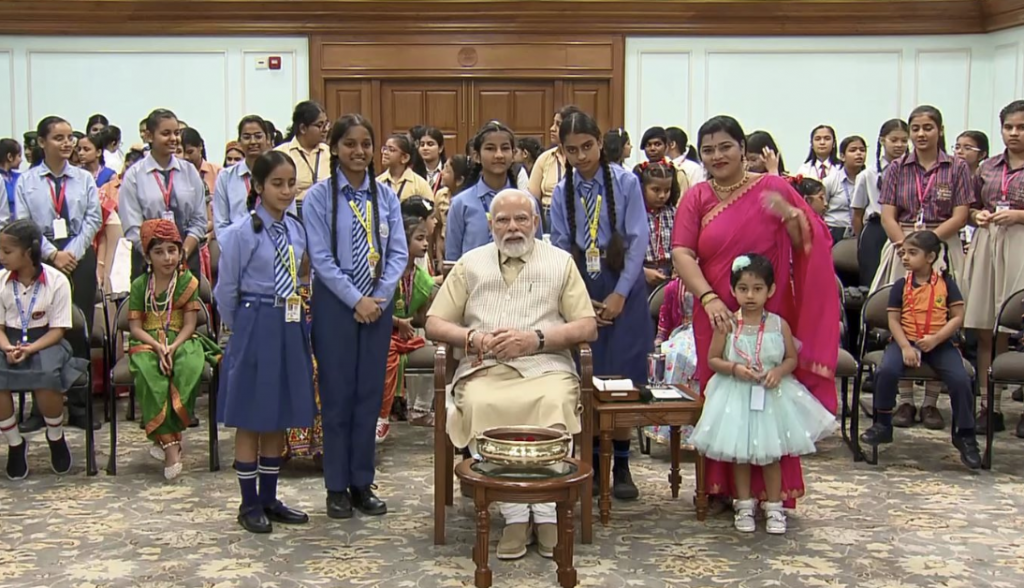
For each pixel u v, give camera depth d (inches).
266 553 146.9
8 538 153.6
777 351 154.3
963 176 228.2
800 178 257.3
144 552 147.4
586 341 154.6
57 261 222.8
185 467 194.4
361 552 147.3
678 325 208.2
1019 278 224.5
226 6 401.7
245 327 155.3
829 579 136.9
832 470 192.1
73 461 198.4
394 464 196.2
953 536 154.6
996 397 228.4
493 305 156.5
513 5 406.3
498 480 130.2
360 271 158.9
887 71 411.5
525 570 139.9
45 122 228.7
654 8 407.5
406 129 415.8
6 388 181.6
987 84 408.8
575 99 415.8
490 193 174.9
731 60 413.4
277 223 157.9
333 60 409.7
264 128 238.1
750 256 153.9
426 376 228.8
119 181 286.8
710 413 154.8
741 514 156.6
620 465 175.2
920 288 199.8
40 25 399.2
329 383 160.1
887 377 196.5
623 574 138.4
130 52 405.1
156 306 191.0
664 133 294.0
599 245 169.5
